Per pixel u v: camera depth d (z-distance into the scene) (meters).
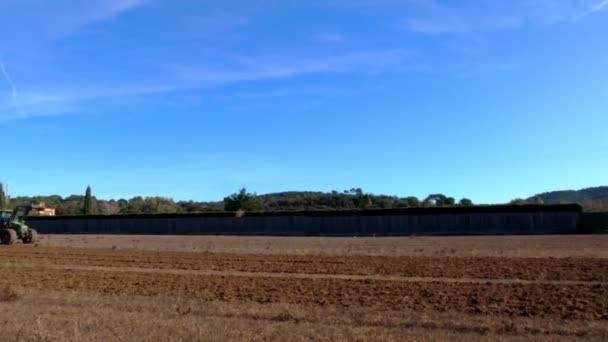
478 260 28.42
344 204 124.19
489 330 11.76
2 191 105.69
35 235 46.88
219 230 79.38
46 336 10.55
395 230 71.00
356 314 13.59
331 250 37.41
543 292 17.77
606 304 15.66
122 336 10.55
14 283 20.48
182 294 17.92
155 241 52.91
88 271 25.19
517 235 58.19
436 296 17.22
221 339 10.37
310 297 17.25
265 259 30.72
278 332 11.04
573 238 48.66
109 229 85.25
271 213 77.19
